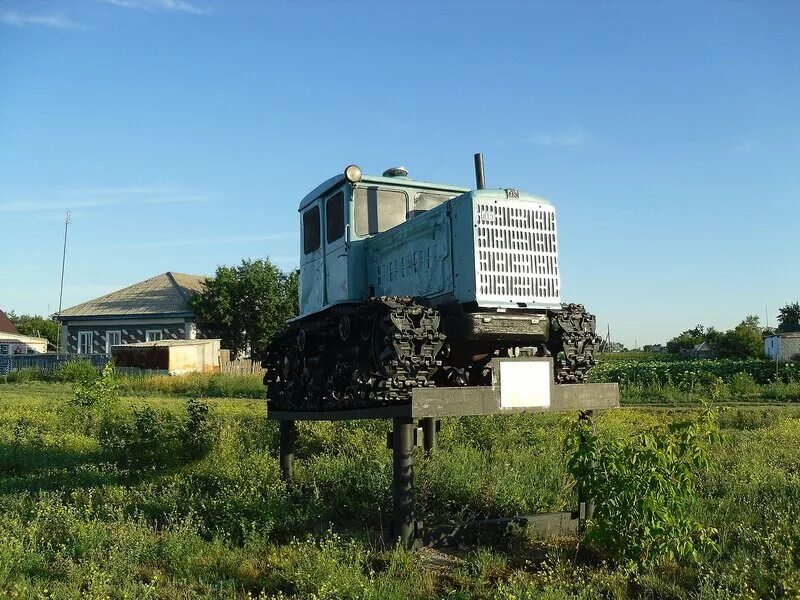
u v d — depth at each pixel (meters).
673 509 6.36
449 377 7.86
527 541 7.47
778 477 9.02
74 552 7.18
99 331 41.84
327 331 8.96
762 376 27.81
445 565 6.84
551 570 6.17
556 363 7.77
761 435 12.94
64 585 6.21
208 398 26.31
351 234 8.96
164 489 9.72
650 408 19.81
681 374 26.92
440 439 12.06
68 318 42.19
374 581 6.11
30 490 10.34
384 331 7.30
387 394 6.99
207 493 9.34
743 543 6.86
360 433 12.76
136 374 33.94
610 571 6.46
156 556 7.18
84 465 11.66
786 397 22.55
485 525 7.39
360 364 7.99
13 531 7.62
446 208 7.46
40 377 36.56
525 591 5.79
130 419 14.98
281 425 10.31
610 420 14.77
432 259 7.67
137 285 45.12
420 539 7.10
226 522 8.11
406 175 9.52
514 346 7.66
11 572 6.55
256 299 40.75
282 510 8.33
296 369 9.87
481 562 6.69
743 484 8.77
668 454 6.54
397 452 7.09
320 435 13.05
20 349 57.97
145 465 11.75
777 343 43.59
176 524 8.16
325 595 5.78
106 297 44.22
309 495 9.14
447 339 7.28
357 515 8.54
